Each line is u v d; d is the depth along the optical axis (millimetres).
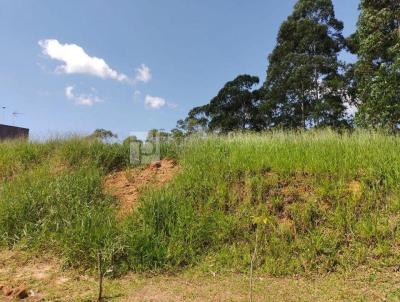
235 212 5969
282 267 4887
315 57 19547
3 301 3994
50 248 5484
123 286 4484
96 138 9117
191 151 8188
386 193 5824
